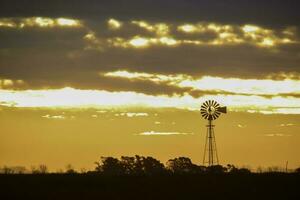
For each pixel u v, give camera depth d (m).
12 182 112.81
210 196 105.88
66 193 105.25
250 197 105.62
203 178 121.19
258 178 120.94
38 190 107.06
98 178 119.56
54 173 124.38
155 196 104.88
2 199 99.69
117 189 109.81
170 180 118.50
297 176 123.00
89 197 102.69
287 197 106.06
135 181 117.44
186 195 106.00
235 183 116.06
